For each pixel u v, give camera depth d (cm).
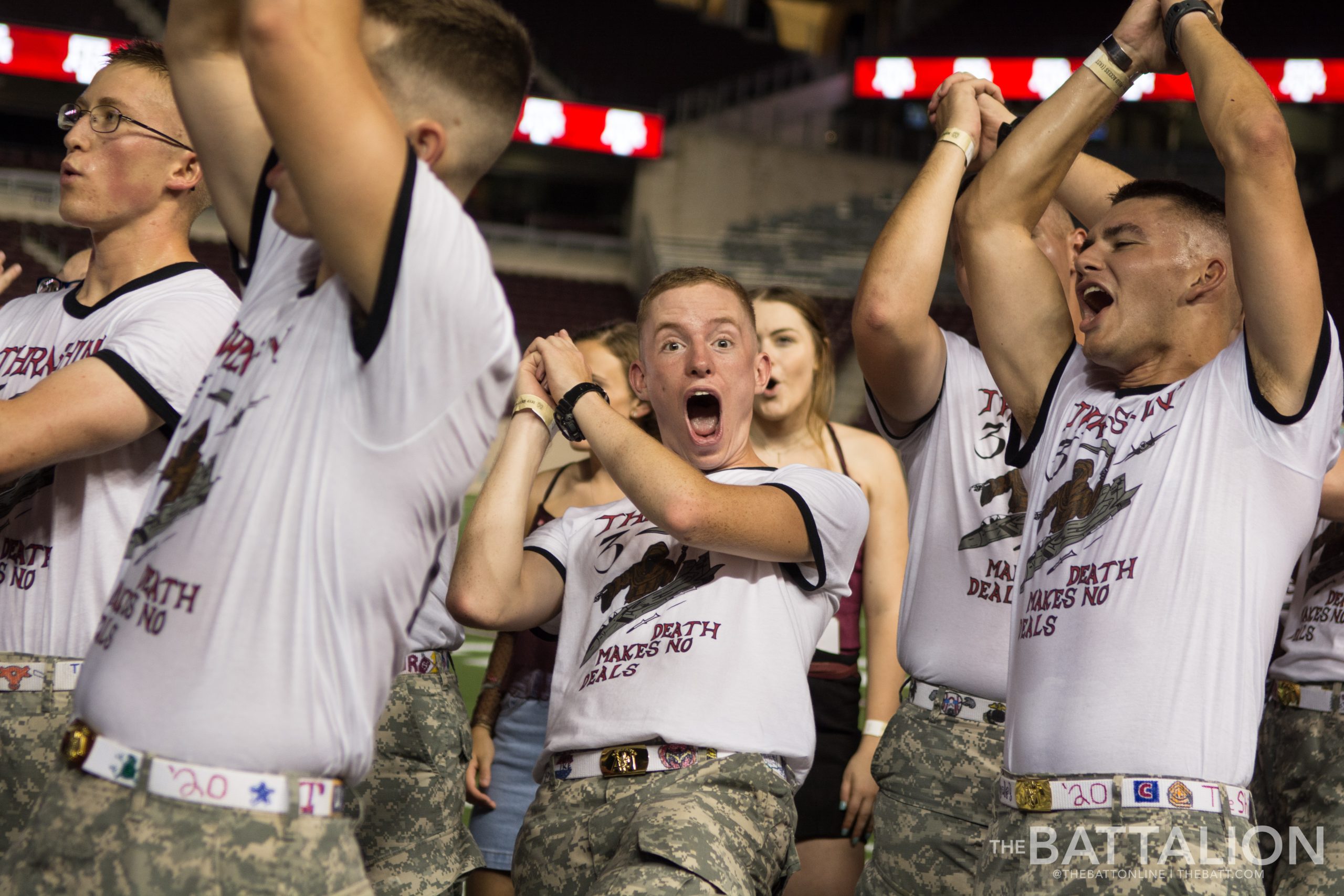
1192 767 172
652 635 213
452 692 267
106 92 229
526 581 231
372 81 131
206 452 140
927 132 2717
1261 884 173
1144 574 179
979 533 260
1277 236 174
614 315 2350
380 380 133
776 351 340
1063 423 202
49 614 212
